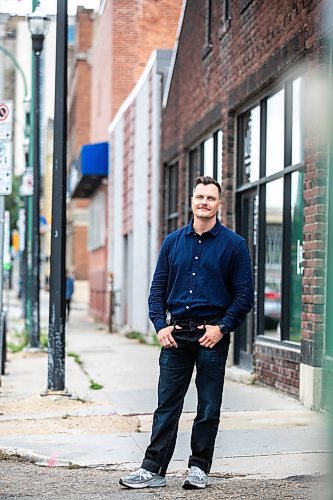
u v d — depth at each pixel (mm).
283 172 12414
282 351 12156
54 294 11805
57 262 11773
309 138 10719
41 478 7734
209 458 7234
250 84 13727
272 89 13125
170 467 7992
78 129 49875
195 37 17938
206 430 7156
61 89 11820
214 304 7070
